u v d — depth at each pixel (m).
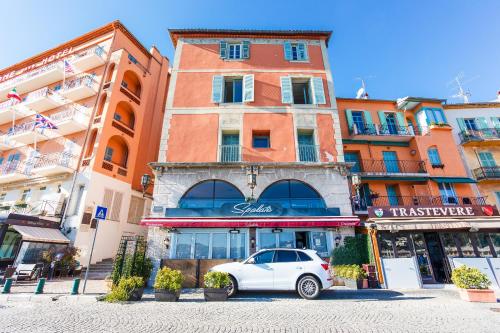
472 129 19.98
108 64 20.70
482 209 11.95
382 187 18.02
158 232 12.11
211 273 7.79
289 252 8.26
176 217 12.09
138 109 22.00
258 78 16.00
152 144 23.56
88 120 19.02
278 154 13.97
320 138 14.42
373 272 10.12
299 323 5.09
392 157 19.14
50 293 8.33
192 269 10.44
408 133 19.34
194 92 15.45
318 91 15.59
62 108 20.91
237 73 16.09
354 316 5.60
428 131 19.05
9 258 13.76
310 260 8.02
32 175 18.56
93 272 14.59
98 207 8.66
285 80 15.85
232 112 14.91
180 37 17.14
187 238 12.08
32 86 23.42
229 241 12.04
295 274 7.82
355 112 20.28
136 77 22.47
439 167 17.98
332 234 12.11
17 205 17.25
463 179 17.39
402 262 10.10
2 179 19.30
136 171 21.09
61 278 12.84
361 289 9.61
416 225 10.83
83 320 5.32
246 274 7.99
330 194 12.95
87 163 17.45
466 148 19.41
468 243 11.52
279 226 11.58
